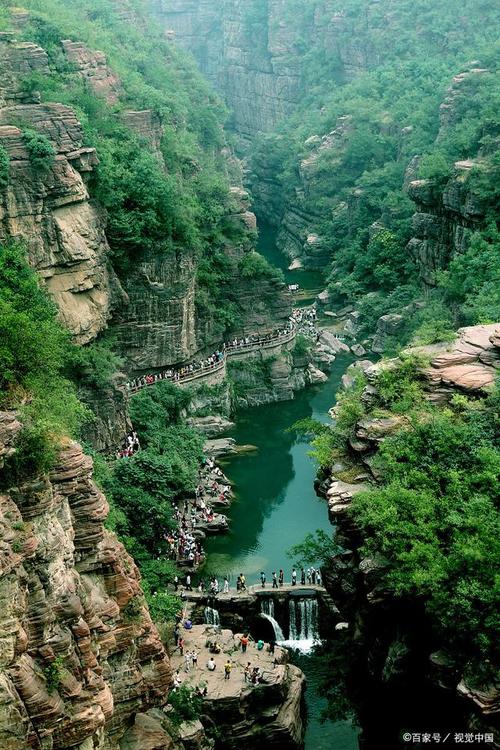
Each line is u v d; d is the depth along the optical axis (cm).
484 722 3784
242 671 4959
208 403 8806
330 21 18862
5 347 3941
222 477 7675
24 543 3167
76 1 13488
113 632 3725
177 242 8412
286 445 8538
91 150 7194
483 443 4534
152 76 12556
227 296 9631
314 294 12650
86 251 7019
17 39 8431
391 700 4775
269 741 4778
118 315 8106
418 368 5091
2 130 6525
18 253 6138
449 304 8769
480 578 3953
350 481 4856
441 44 16462
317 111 17725
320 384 9862
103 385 7194
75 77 9169
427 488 4475
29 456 3325
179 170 9988
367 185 13325
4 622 3017
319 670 5475
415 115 13762
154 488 6544
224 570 6444
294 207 15350
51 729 3123
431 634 4306
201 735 4372
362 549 4453
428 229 9819
